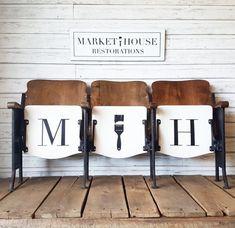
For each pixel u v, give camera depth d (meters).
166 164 2.42
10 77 2.39
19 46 2.39
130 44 2.41
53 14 2.40
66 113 2.10
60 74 2.41
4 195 1.79
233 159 2.42
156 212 1.47
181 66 2.42
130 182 2.13
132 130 2.12
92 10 2.41
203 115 2.15
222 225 1.45
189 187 1.97
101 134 2.12
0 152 2.39
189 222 1.45
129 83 2.34
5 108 2.39
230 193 1.83
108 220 1.45
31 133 2.08
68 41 2.41
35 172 2.39
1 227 1.44
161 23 2.42
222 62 2.42
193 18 2.43
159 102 2.30
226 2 2.41
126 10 2.41
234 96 2.42
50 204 1.59
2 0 2.38
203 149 2.13
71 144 2.07
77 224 1.45
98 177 2.29
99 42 2.40
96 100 2.29
